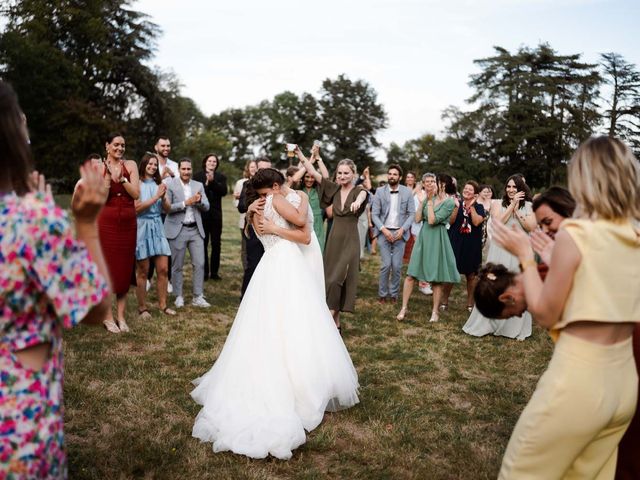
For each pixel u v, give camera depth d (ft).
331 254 21.26
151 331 20.27
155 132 159.53
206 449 11.58
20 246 5.21
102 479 10.20
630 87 174.40
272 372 12.50
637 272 6.70
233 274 33.63
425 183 23.40
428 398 14.92
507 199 22.29
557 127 177.58
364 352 18.99
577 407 6.59
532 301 7.11
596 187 6.70
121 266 19.61
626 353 6.84
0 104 5.50
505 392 15.53
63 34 134.72
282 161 264.72
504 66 189.47
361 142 251.60
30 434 5.33
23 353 5.41
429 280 23.38
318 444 11.80
